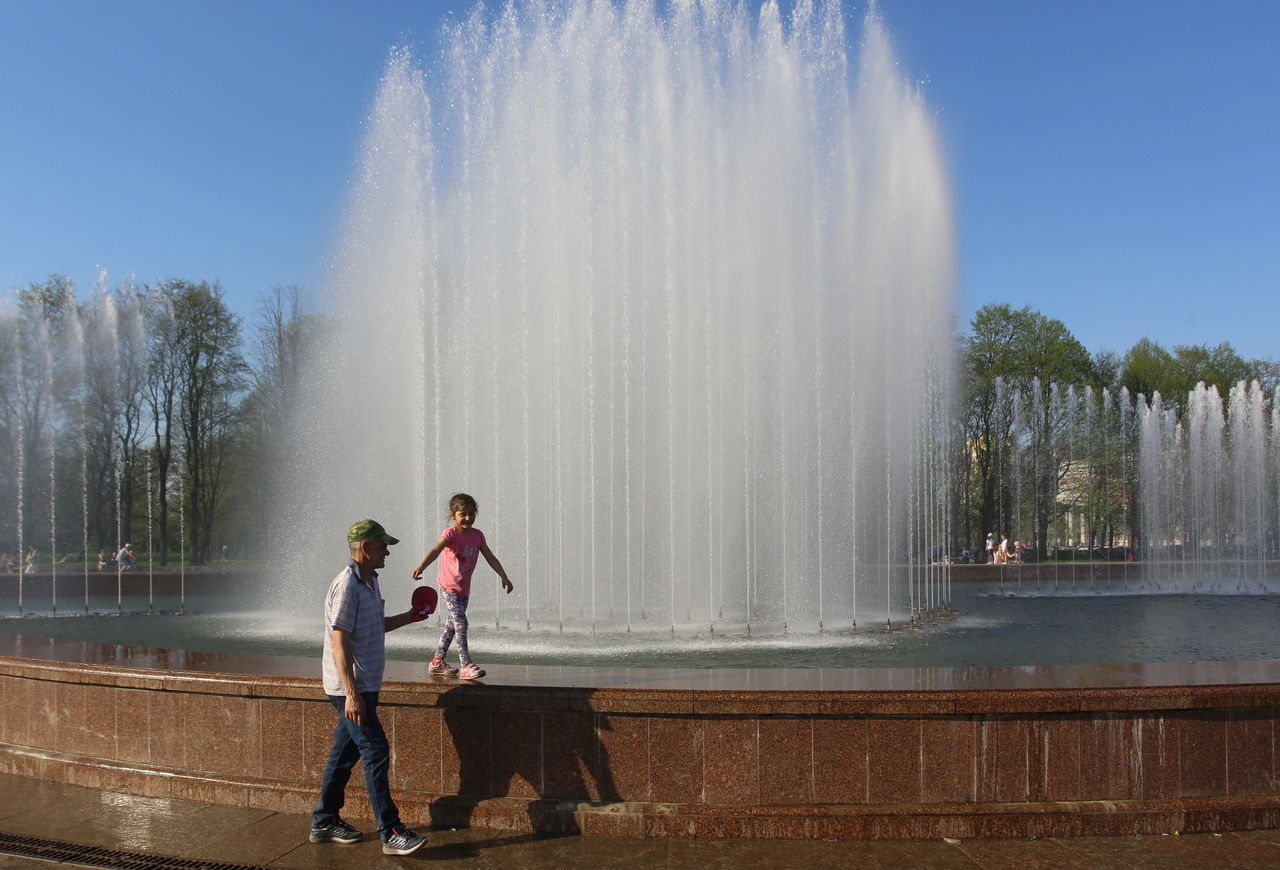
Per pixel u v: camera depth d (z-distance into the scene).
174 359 36.31
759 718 5.14
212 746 5.82
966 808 5.08
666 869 4.68
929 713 5.12
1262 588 26.11
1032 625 14.02
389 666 6.42
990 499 42.88
